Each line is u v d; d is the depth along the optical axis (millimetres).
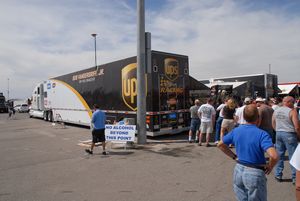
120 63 14156
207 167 7875
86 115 18094
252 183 3346
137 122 11977
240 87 18969
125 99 13789
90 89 17250
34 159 9648
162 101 13016
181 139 12969
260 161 3387
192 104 14516
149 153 9969
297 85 25781
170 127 13336
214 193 5785
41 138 15016
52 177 7340
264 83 19922
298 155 2707
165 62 13195
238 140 3533
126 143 11195
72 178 7188
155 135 12695
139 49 12039
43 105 27703
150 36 12289
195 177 6945
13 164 9023
